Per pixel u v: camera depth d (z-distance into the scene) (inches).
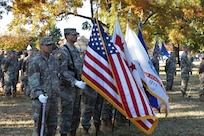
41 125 217.3
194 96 604.1
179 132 323.3
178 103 514.0
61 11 731.4
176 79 1008.9
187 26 871.1
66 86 267.3
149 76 304.0
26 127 340.5
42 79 226.1
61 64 261.9
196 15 815.1
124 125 341.4
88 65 251.1
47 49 227.6
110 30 701.3
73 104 273.0
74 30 271.7
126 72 253.3
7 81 594.9
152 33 860.6
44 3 701.9
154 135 309.6
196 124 359.9
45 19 729.6
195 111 440.1
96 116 304.7
